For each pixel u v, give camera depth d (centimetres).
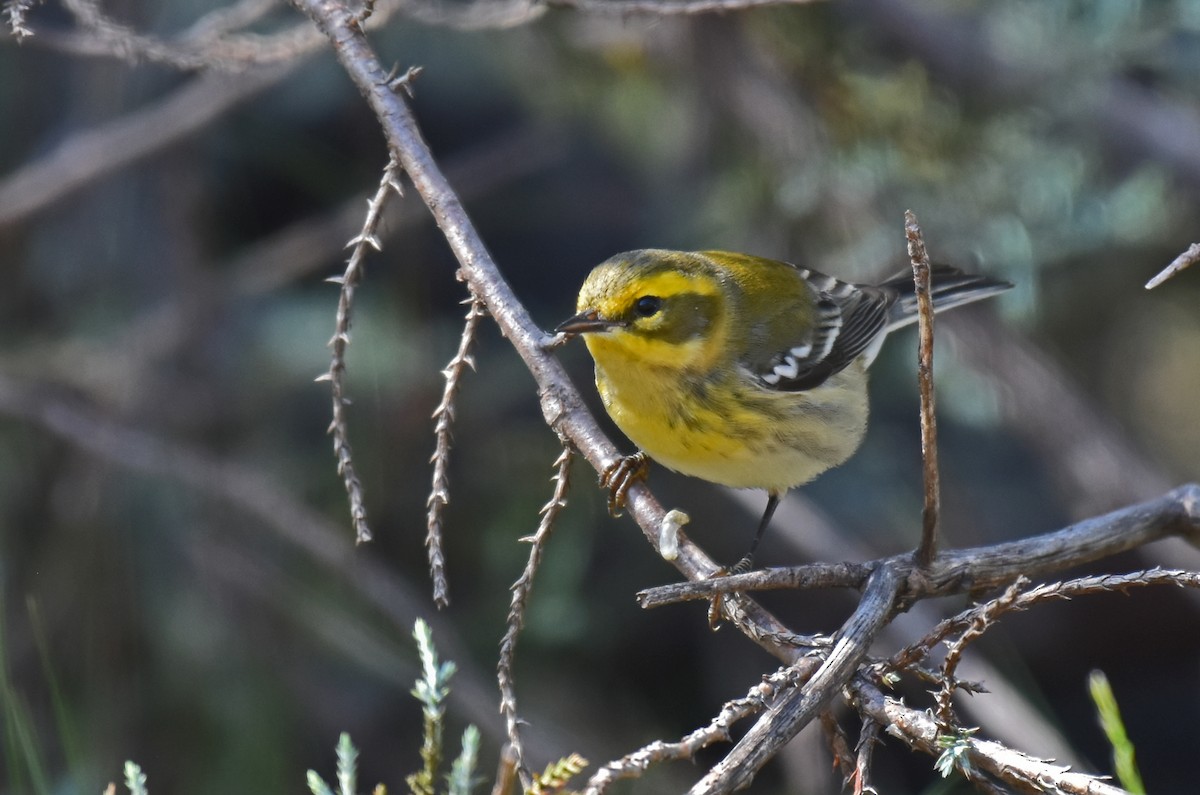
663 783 1252
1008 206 1197
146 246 1291
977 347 1185
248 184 1378
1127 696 1459
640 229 1441
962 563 611
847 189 1214
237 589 1167
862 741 501
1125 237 1198
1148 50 1191
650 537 636
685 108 1335
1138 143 1188
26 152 1305
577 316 791
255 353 1277
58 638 1145
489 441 1309
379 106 670
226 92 1188
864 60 1239
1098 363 1520
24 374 1220
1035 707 1213
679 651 1348
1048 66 1180
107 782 1078
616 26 1287
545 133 1404
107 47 822
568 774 464
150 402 1216
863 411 930
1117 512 673
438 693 519
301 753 1166
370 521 1248
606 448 607
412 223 1289
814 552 1226
